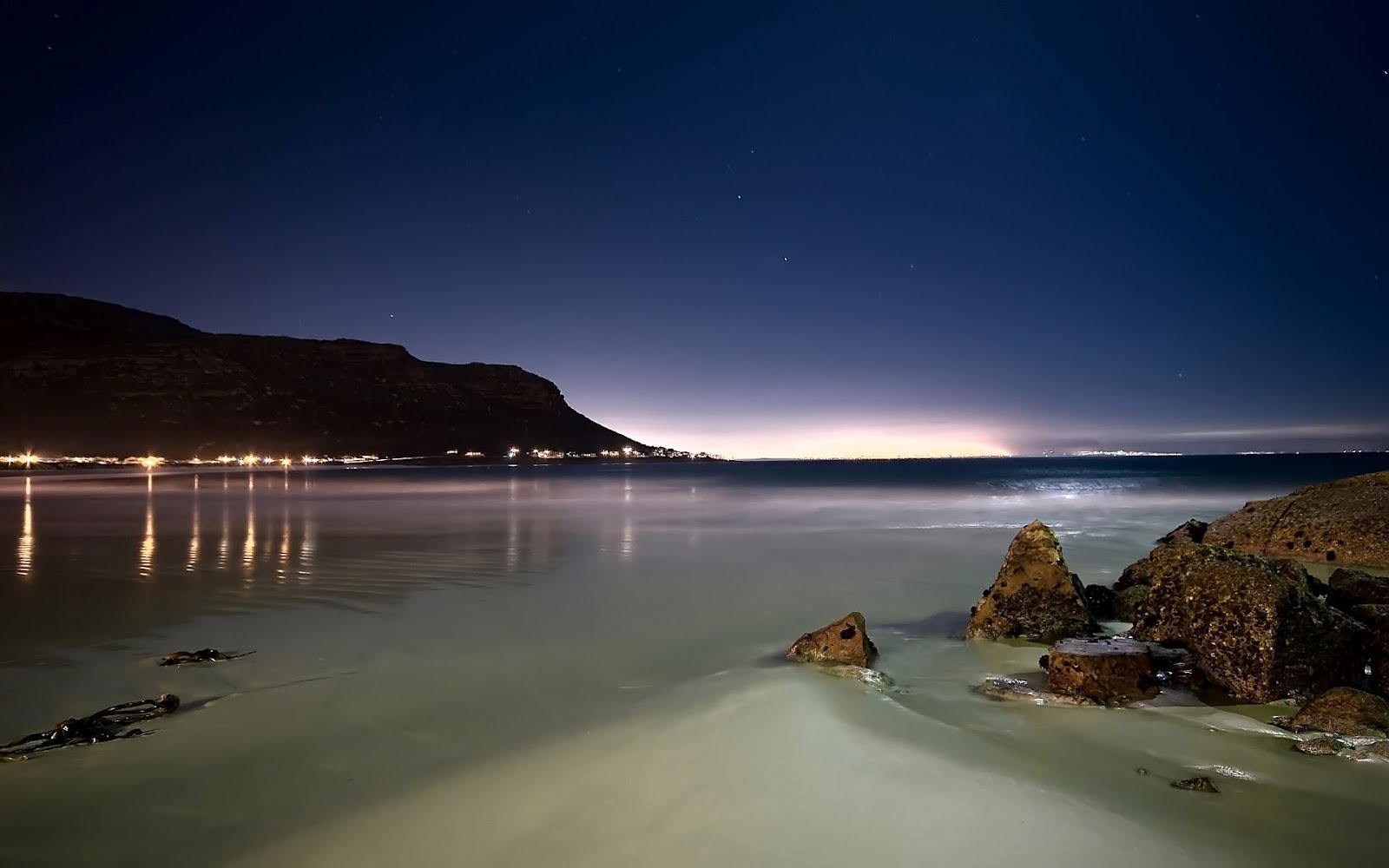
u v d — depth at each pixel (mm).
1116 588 10625
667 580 12820
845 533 20344
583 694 6652
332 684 6996
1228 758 5000
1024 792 4457
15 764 5180
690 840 3965
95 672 7387
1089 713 5875
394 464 165750
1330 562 12164
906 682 6824
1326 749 5055
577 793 4578
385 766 5098
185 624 9484
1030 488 46469
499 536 20281
